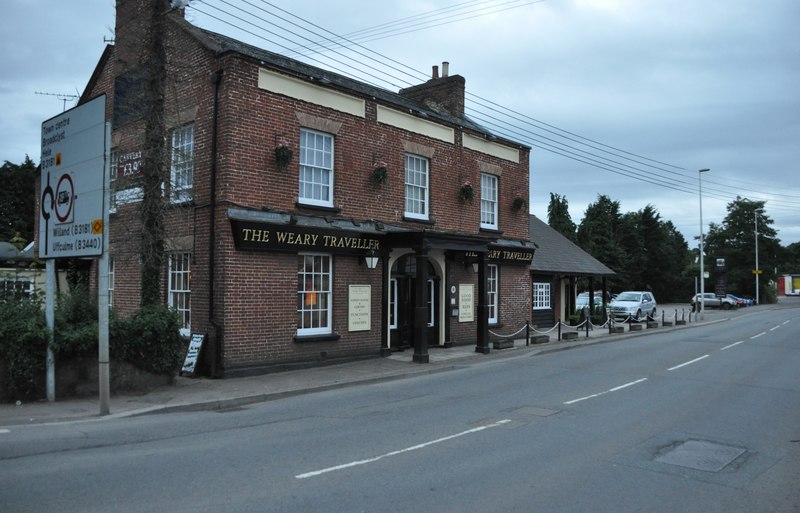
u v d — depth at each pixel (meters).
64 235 10.38
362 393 11.87
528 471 6.61
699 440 8.09
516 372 14.70
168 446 7.62
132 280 16.33
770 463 7.06
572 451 7.47
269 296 13.84
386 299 16.64
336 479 6.25
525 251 22.11
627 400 10.96
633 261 68.06
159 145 12.45
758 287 67.62
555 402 10.76
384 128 16.95
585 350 19.78
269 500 5.57
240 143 13.48
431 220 18.33
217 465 6.74
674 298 71.88
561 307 29.31
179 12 14.99
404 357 16.61
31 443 7.76
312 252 14.78
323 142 15.42
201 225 13.79
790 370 15.03
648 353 18.78
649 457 7.25
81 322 11.30
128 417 9.56
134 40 13.62
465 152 19.91
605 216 67.50
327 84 15.23
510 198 22.00
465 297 19.95
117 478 6.23
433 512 5.32
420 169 18.39
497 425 8.91
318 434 8.34
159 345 11.70
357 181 16.09
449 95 22.12
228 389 11.67
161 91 12.47
